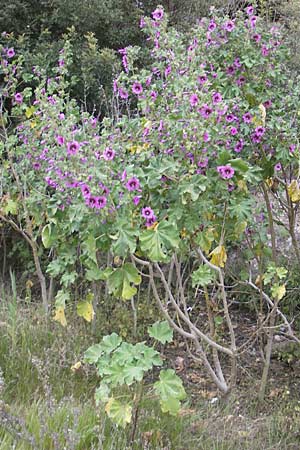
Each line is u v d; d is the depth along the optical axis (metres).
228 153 2.86
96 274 2.94
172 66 3.31
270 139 3.43
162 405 2.87
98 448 2.73
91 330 4.33
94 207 2.64
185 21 6.39
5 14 5.97
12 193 4.46
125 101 5.04
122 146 3.14
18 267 5.73
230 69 3.45
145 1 6.44
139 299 4.75
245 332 4.66
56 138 3.10
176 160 2.87
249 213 3.10
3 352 3.90
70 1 5.98
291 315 4.61
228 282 5.01
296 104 3.55
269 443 3.21
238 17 3.52
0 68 4.62
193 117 2.83
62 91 4.20
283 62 3.73
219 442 3.15
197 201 2.87
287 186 3.73
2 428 2.81
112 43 6.25
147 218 2.71
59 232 3.20
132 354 2.88
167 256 3.02
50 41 6.21
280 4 6.89
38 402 3.22
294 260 4.78
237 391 3.83
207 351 4.34
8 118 5.28
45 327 4.22
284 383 4.02
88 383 3.72
